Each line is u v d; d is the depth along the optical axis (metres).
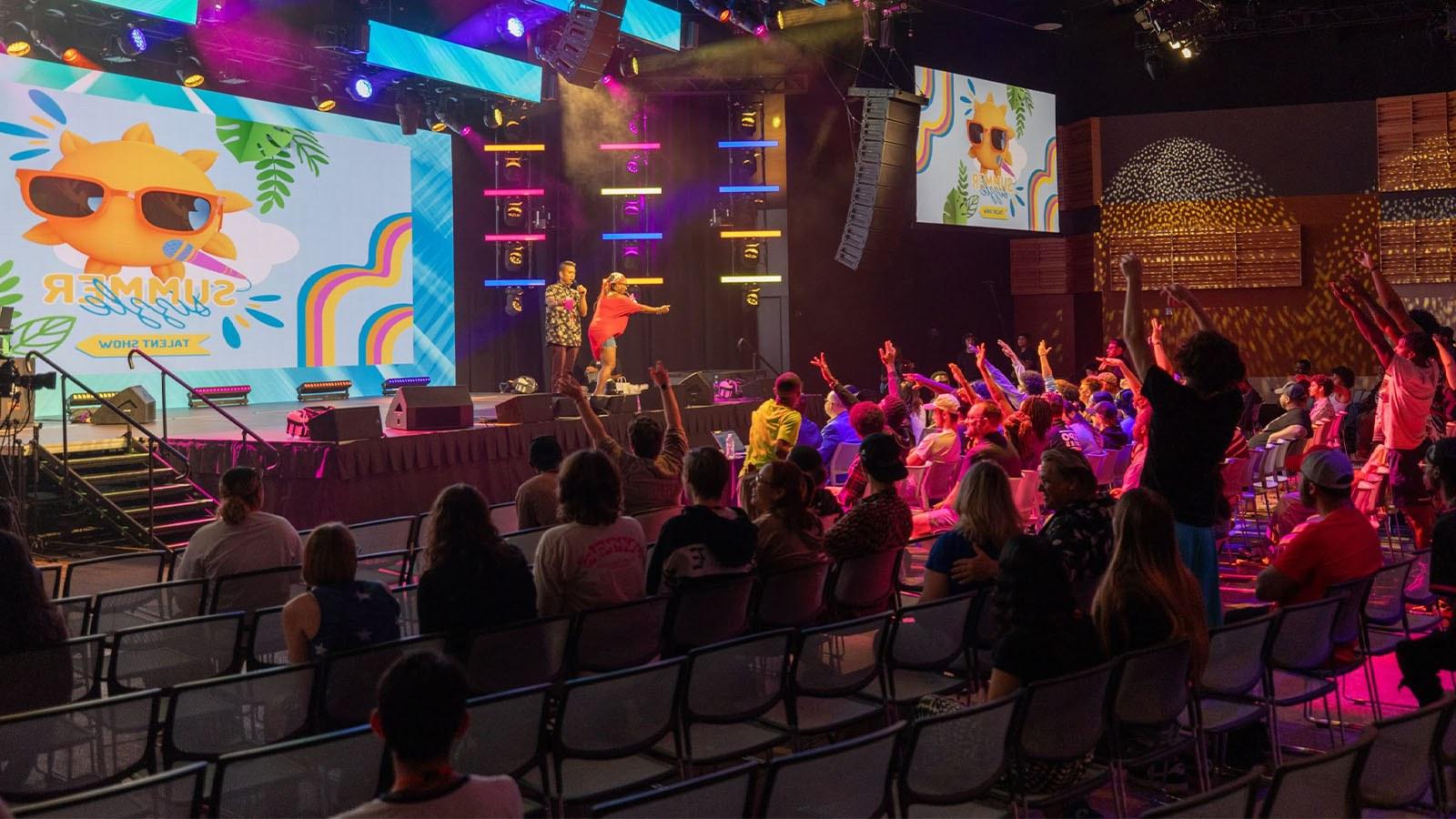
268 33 12.91
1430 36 17.88
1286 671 4.42
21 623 3.80
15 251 12.91
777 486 5.02
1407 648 4.64
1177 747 4.02
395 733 2.32
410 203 16.86
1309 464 4.82
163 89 14.18
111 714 3.36
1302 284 19.56
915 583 5.93
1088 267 20.78
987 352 21.09
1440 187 18.48
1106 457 9.26
